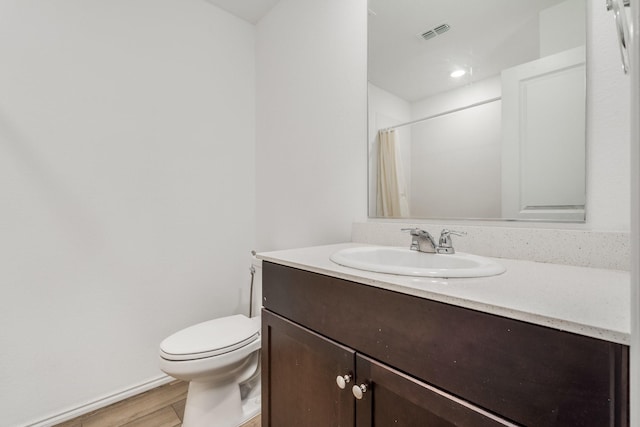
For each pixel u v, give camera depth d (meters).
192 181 1.78
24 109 1.28
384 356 0.67
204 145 1.83
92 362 1.43
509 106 0.98
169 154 1.69
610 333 0.40
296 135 1.73
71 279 1.38
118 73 1.52
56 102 1.35
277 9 1.88
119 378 1.50
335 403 0.79
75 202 1.40
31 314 1.29
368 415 0.70
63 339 1.36
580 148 0.84
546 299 0.53
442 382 0.57
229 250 1.93
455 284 0.63
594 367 0.42
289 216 1.78
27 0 1.29
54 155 1.35
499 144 1.00
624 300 0.52
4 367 1.23
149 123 1.62
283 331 0.96
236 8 1.92
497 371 0.51
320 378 0.83
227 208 1.93
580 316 0.45
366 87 1.38
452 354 0.56
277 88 1.88
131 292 1.55
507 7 0.98
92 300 1.44
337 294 0.78
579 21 0.84
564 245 0.83
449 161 1.13
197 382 1.27
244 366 1.42
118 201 1.52
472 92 1.07
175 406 1.45
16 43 1.27
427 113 1.19
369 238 1.33
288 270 0.95
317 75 1.60
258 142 2.05
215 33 1.88
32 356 1.29
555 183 0.89
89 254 1.43
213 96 1.87
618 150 0.78
